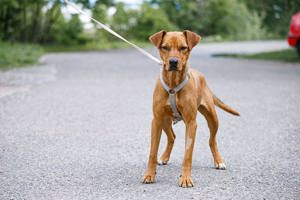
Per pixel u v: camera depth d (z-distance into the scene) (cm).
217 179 572
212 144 622
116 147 711
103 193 525
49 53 2839
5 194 522
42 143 733
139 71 1744
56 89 1262
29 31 3394
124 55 2652
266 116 930
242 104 1051
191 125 565
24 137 768
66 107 1013
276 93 1196
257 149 702
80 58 2389
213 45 3722
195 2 4797
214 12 4819
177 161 652
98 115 934
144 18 4103
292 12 2473
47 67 1862
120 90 1248
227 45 3684
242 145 725
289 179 570
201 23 4775
